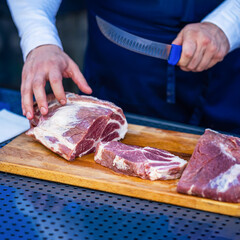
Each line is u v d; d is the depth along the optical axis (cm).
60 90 141
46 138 136
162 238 114
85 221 117
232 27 149
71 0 218
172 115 171
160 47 147
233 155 128
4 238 112
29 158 133
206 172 124
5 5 213
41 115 143
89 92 148
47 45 150
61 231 114
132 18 161
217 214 121
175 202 122
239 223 118
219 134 133
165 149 141
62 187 126
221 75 164
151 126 153
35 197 122
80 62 273
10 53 273
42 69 143
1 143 142
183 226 117
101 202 122
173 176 128
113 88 173
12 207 119
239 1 151
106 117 138
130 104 172
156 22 159
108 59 169
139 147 135
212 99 167
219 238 114
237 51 161
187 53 143
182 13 157
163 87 167
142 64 165
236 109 167
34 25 153
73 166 131
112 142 135
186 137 146
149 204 122
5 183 127
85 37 272
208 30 146
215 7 157
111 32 152
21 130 146
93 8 166
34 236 113
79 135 135
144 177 128
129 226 116
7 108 155
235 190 121
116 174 129
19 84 263
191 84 164
